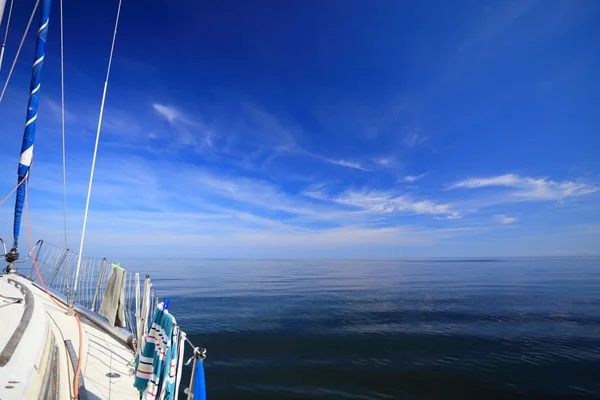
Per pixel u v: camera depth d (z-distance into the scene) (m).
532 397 13.84
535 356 19.84
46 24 8.59
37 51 8.48
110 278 9.07
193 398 3.33
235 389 13.73
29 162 8.70
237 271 161.75
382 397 13.34
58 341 7.10
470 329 27.83
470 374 16.30
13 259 10.46
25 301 5.34
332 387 14.23
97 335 7.95
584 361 18.86
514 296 56.44
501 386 14.89
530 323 31.06
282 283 88.38
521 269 191.38
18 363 3.22
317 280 103.06
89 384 5.59
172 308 38.72
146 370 5.18
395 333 25.83
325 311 37.28
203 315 33.50
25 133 8.50
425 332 26.36
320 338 23.70
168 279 98.38
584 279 107.44
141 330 6.53
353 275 134.75
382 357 19.12
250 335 24.41
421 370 16.78
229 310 37.19
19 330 3.95
